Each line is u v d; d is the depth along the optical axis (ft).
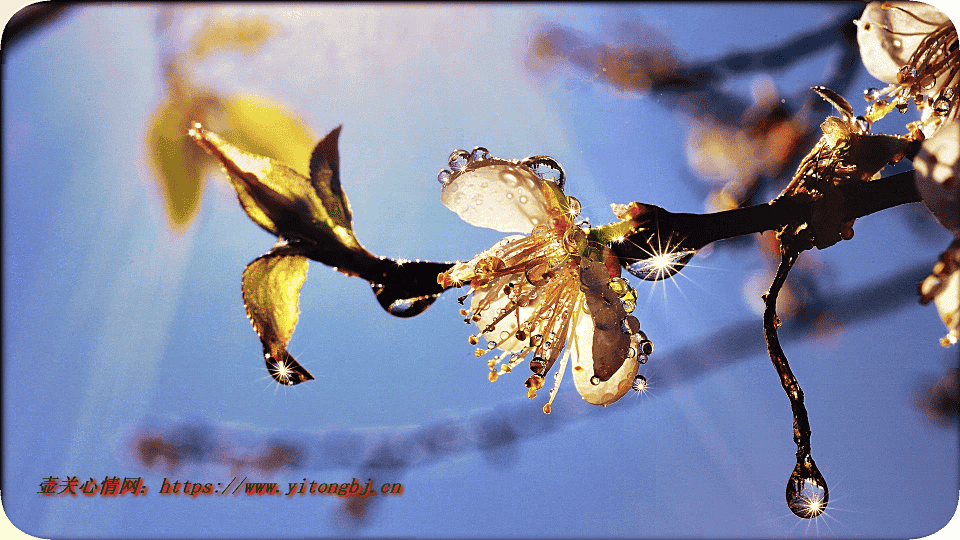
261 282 0.36
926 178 0.35
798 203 0.39
